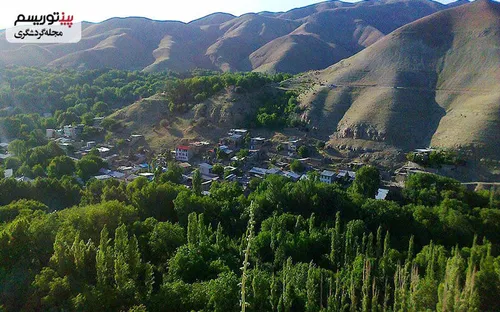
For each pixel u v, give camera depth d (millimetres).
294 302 46312
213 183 98125
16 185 81938
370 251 60500
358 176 100938
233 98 164375
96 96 199250
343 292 46500
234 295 40312
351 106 157500
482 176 113250
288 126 152750
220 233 60938
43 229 47375
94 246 47219
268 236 63812
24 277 39812
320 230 69375
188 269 47531
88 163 114312
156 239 55219
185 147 131750
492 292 41031
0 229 48469
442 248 57469
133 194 77125
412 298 39688
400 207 82312
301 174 118250
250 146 140250
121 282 39750
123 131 153750
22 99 184625
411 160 122250
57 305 37156
